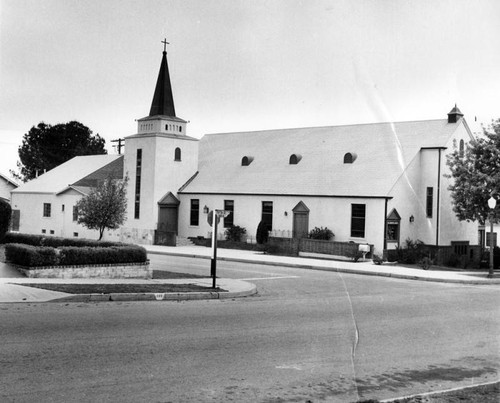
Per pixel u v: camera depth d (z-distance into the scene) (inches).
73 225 1835.6
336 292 727.7
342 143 1589.6
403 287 823.7
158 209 1689.2
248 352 356.8
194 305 563.5
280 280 863.7
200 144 1978.3
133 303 561.6
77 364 312.0
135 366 313.1
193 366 318.7
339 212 1405.0
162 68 1744.6
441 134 1411.2
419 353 370.3
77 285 628.1
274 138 1803.6
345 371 319.0
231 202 1635.1
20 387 269.0
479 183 1215.6
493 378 313.0
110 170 1931.6
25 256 709.9
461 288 842.8
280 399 267.4
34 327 407.5
